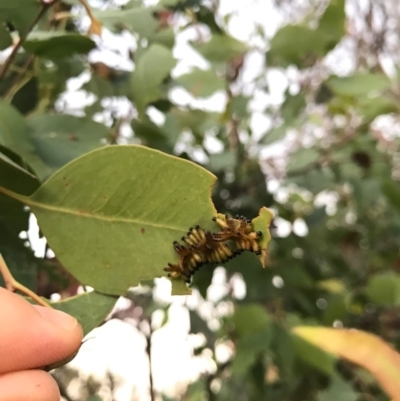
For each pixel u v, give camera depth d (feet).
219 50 0.87
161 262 0.41
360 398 0.93
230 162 0.97
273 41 0.76
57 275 0.52
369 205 1.16
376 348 0.56
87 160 0.40
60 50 0.51
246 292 0.99
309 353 0.75
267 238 0.41
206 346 1.08
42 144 0.50
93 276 0.41
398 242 1.23
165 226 0.41
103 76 0.76
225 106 1.00
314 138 1.30
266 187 1.03
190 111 0.99
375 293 0.84
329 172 1.13
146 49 0.66
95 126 0.53
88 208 0.41
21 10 0.46
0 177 0.41
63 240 0.41
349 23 1.38
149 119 0.74
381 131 1.33
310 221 1.10
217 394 1.08
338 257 1.17
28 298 0.42
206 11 0.77
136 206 0.41
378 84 0.79
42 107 0.67
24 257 0.50
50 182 0.41
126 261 0.41
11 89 0.62
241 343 0.78
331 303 0.90
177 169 0.40
